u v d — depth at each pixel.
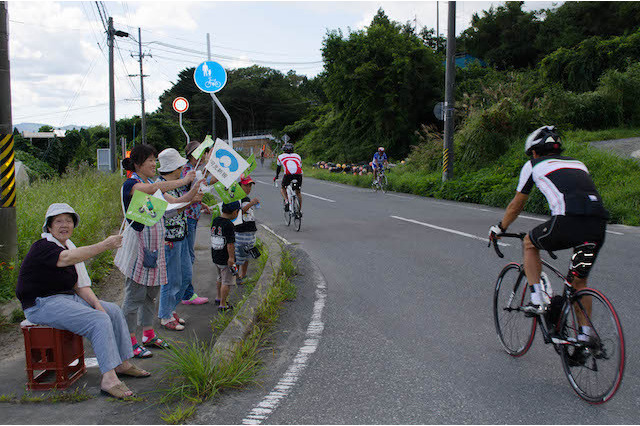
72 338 3.82
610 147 19.20
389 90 37.94
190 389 3.58
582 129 26.34
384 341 4.49
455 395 3.44
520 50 49.06
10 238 6.45
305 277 6.89
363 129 43.06
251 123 91.44
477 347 4.32
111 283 6.87
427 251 8.16
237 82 87.12
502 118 18.55
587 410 3.21
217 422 3.15
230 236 5.54
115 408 3.39
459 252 7.98
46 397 3.53
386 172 24.95
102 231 9.44
